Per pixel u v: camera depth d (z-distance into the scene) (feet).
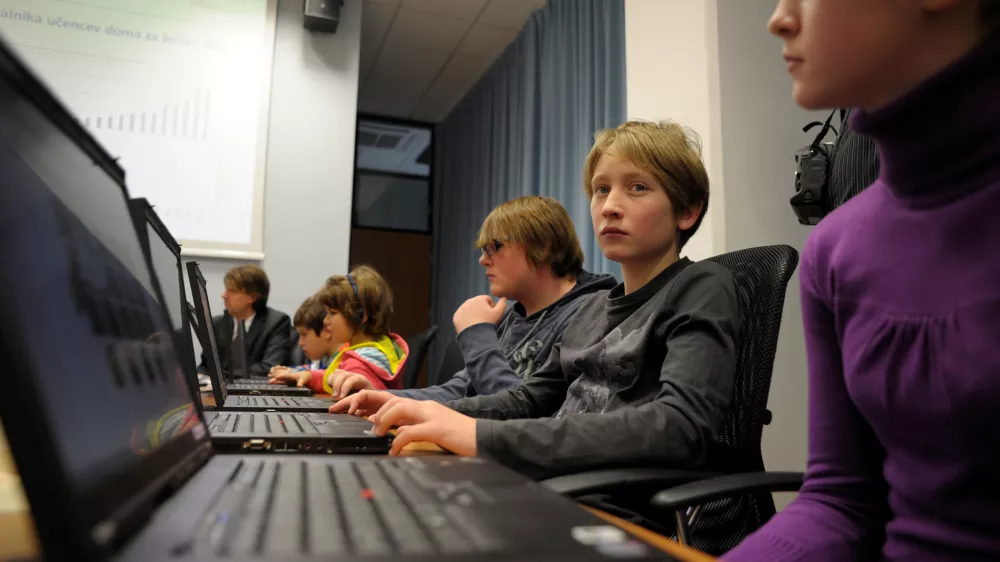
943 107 1.70
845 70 1.66
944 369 1.76
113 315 1.42
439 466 1.87
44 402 0.91
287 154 11.42
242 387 6.84
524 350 4.73
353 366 6.61
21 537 1.13
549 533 1.16
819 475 2.25
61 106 1.33
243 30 11.16
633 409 2.57
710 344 2.76
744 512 2.82
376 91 17.04
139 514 1.16
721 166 6.52
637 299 3.25
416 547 1.06
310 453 2.48
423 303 18.86
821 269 2.26
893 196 2.00
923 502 1.88
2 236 0.91
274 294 11.17
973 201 1.76
